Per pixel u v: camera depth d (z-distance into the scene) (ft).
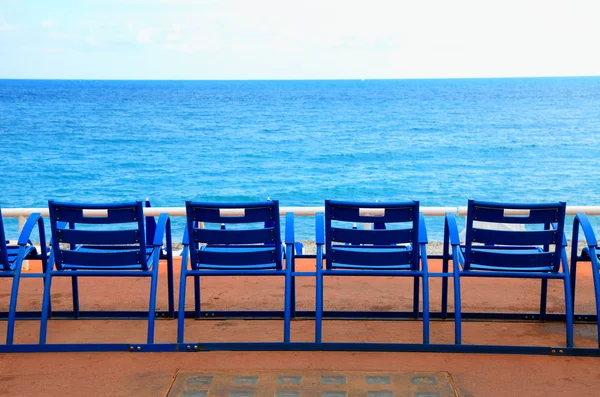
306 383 12.66
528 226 49.01
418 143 145.89
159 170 106.52
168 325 16.19
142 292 19.19
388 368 13.39
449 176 98.12
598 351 13.97
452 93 478.59
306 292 19.29
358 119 222.07
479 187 88.17
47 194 85.76
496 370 13.33
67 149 136.46
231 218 14.32
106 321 16.48
